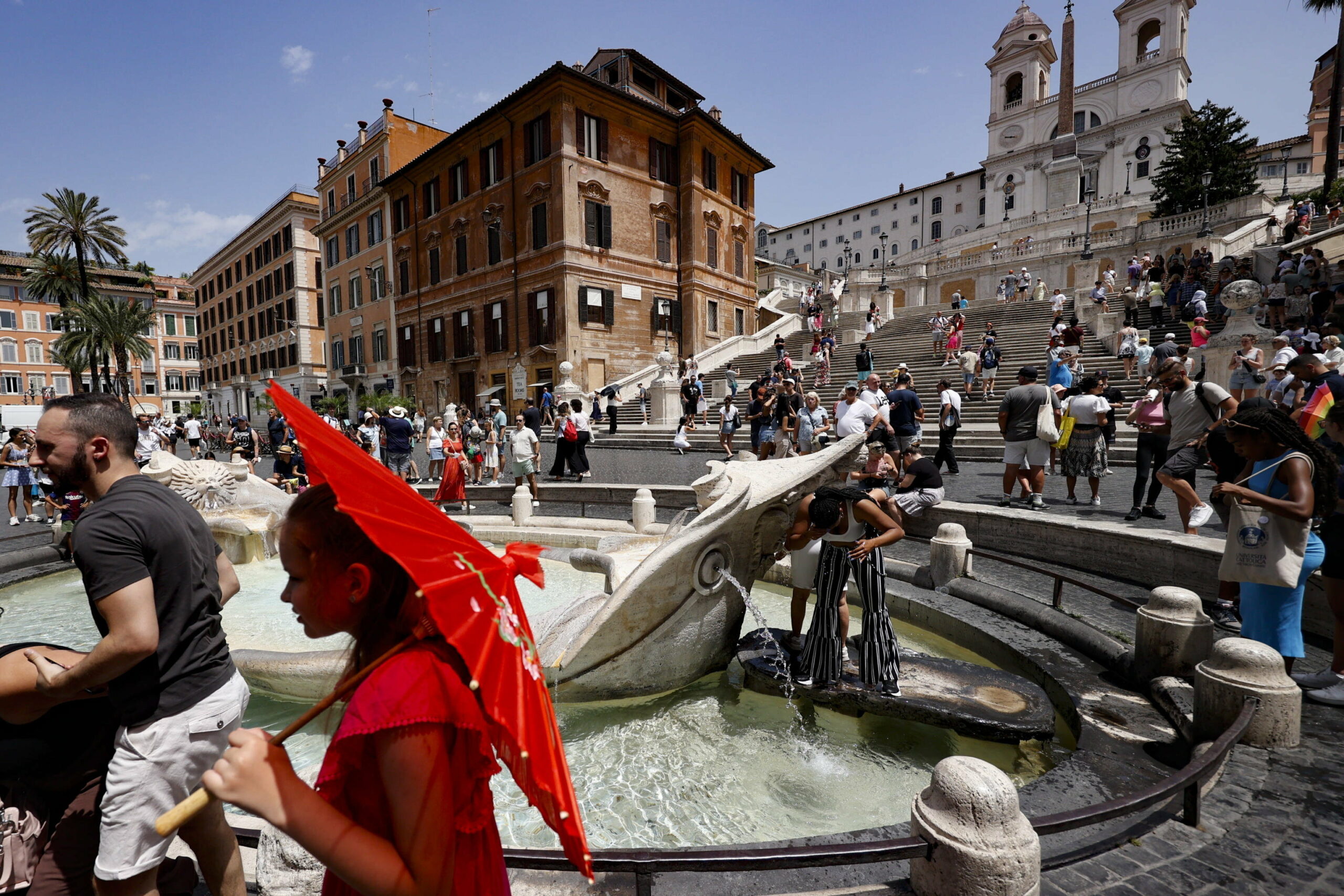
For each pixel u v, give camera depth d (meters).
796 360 28.41
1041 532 7.02
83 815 1.73
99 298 46.94
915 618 5.80
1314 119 54.50
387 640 1.13
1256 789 2.85
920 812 2.16
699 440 19.70
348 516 1.10
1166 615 4.00
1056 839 2.57
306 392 48.50
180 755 1.71
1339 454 5.14
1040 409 8.23
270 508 8.61
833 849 2.01
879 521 3.82
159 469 8.41
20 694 1.59
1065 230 48.16
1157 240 33.38
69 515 8.48
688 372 26.31
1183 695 3.73
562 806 0.93
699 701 4.31
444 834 0.97
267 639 5.31
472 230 31.94
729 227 34.97
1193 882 2.32
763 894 2.27
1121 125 55.34
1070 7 54.12
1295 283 16.08
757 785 3.38
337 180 41.75
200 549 1.79
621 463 16.69
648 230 30.89
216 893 1.90
